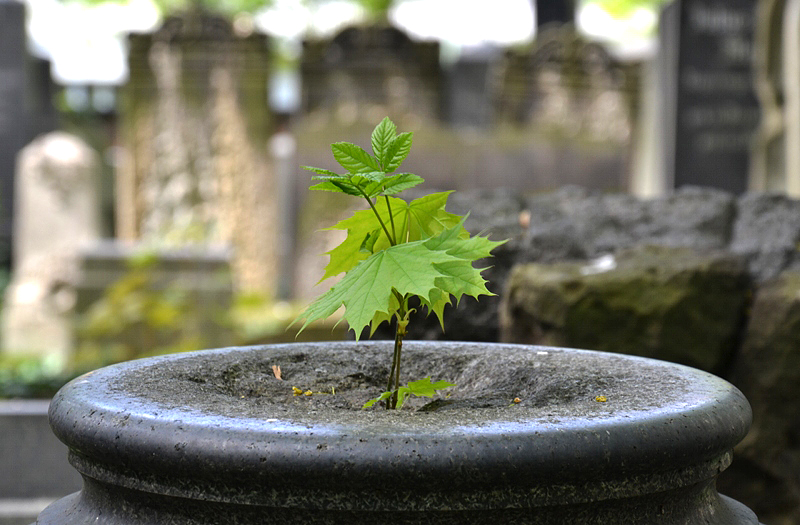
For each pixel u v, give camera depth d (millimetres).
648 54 10148
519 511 896
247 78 9609
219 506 910
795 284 2408
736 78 7977
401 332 1233
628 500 949
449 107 12805
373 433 878
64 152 9000
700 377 1214
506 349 1565
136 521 974
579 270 2492
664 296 2369
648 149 9227
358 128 9070
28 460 3711
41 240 8844
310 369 1499
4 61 11719
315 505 877
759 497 2414
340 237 8945
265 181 9672
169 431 917
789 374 2363
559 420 933
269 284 9641
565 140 9383
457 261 1131
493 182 9219
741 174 7973
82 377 1178
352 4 18250
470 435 876
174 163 9602
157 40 9602
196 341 5688
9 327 8391
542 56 9836
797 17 5246
